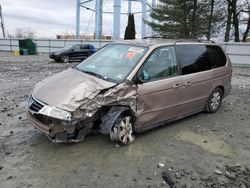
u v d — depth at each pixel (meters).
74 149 4.70
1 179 3.80
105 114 4.68
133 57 5.23
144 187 3.78
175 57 5.74
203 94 6.54
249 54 28.27
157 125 5.56
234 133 5.92
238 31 35.03
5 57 30.25
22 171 4.00
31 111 4.50
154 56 5.31
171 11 33.22
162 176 4.06
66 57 25.03
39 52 39.81
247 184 3.99
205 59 6.58
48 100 4.36
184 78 5.81
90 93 4.36
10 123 5.88
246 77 17.30
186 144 5.20
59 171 4.04
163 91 5.33
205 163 4.53
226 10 34.84
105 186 3.75
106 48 6.01
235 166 4.48
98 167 4.20
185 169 4.30
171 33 34.53
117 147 4.86
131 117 4.95
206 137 5.61
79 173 4.01
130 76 4.83
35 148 4.69
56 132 4.27
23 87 10.20
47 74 14.70
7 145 4.80
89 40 37.12
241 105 8.41
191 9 33.19
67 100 4.23
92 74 5.09
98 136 5.22
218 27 35.53
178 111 5.90
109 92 4.49
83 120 4.44
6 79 12.31
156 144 5.11
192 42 6.34
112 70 5.11
